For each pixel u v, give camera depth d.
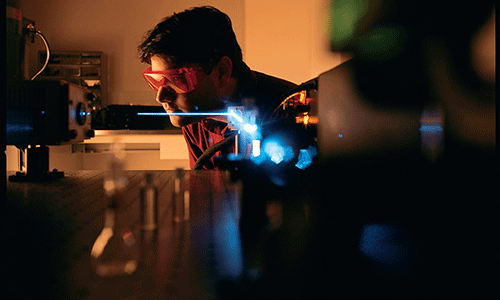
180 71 1.04
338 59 0.50
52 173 0.87
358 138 0.47
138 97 3.65
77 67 3.33
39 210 0.55
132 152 3.38
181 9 3.65
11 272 0.32
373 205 0.45
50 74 3.31
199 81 1.11
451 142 0.44
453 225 0.42
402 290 0.31
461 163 0.43
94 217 0.51
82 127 0.99
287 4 3.22
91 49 3.63
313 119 0.64
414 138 0.45
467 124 0.43
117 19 3.63
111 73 3.63
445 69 0.43
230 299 0.28
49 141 0.86
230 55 1.18
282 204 0.55
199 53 1.08
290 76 3.25
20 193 0.69
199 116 1.21
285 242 0.40
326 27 0.50
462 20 0.43
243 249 0.38
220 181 0.83
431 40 0.44
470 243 0.39
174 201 0.60
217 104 1.18
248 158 0.72
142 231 0.44
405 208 0.44
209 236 0.42
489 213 0.42
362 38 0.46
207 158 0.95
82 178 0.90
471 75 0.43
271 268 0.34
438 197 0.43
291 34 3.23
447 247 0.38
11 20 1.34
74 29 3.62
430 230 0.42
